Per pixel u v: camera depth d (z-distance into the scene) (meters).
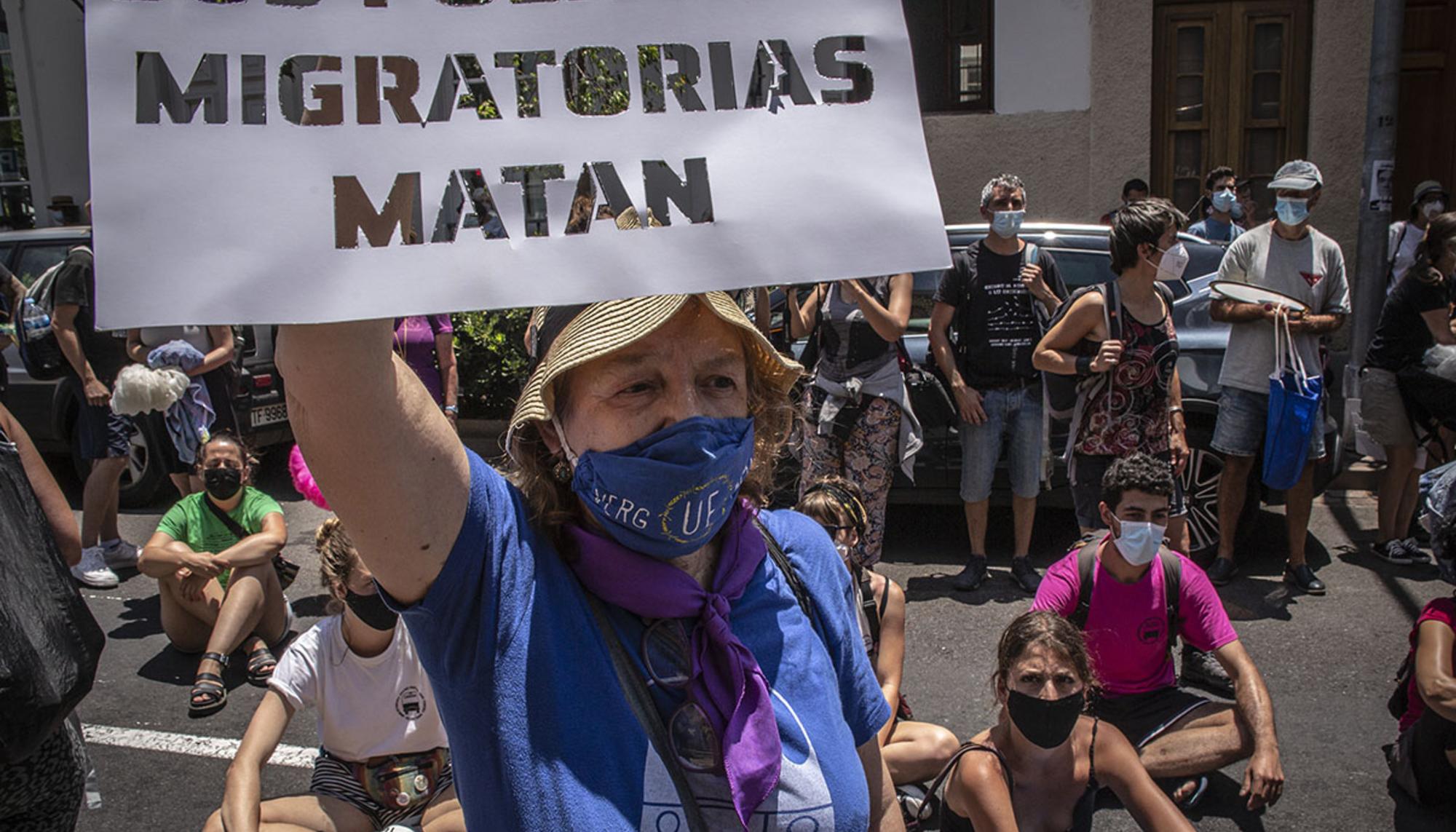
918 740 3.34
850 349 4.82
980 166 9.80
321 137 0.93
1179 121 9.73
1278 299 4.91
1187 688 4.27
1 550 1.87
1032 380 5.14
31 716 1.84
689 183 1.00
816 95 1.03
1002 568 5.64
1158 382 4.45
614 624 1.18
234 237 0.90
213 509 4.70
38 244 7.43
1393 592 5.15
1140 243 4.33
